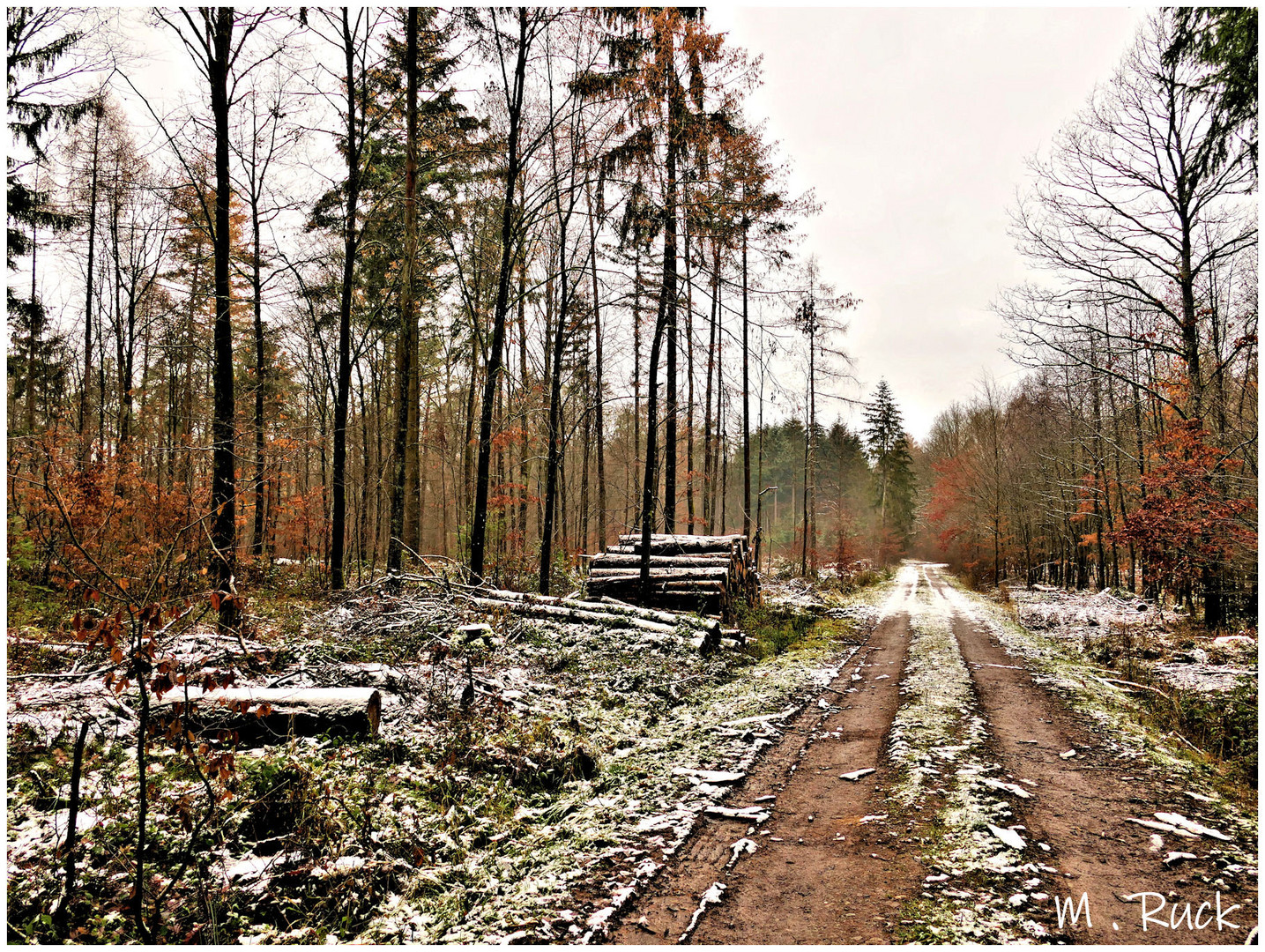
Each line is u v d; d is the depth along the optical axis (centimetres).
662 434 2705
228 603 807
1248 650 1090
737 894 398
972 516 4469
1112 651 1230
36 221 1469
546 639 992
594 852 448
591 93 1266
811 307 2242
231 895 369
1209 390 1401
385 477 2403
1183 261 1496
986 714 808
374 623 888
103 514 1051
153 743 503
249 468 1561
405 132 1470
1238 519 1175
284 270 1747
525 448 1991
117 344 1922
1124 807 513
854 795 555
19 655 686
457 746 575
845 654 1274
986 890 390
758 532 2438
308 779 461
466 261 1675
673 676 920
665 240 1268
